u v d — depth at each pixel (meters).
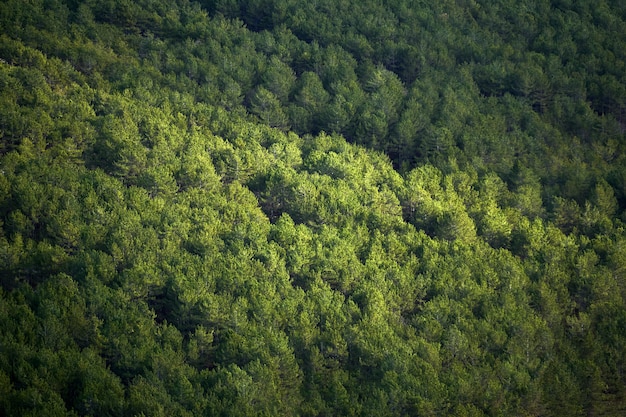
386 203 114.38
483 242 108.94
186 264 90.94
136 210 99.12
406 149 136.38
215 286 89.62
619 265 106.88
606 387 91.00
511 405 84.75
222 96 138.75
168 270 89.75
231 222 102.56
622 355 94.38
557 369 89.94
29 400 69.25
